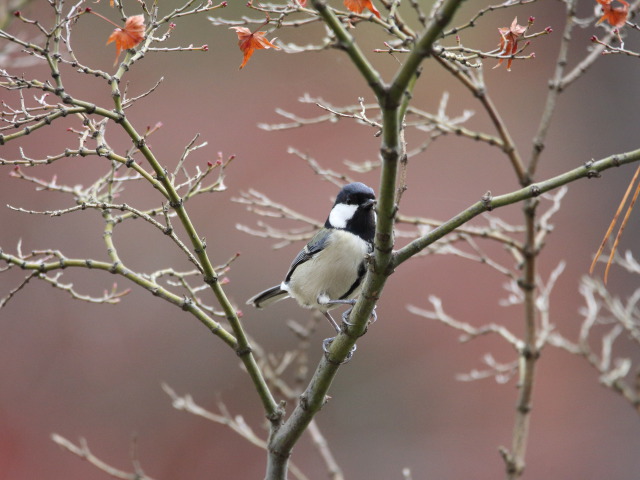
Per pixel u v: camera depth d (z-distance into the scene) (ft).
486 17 52.24
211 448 43.98
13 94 40.19
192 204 46.91
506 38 16.31
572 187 50.44
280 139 48.49
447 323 25.76
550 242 49.29
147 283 16.97
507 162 49.85
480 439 45.37
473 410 46.01
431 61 51.11
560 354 47.32
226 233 46.75
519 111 52.03
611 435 45.60
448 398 46.21
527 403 23.75
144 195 46.62
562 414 46.21
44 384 43.62
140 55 16.11
